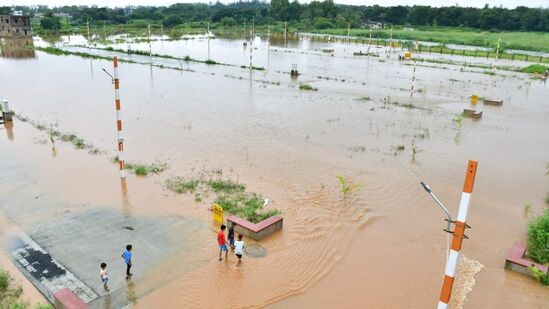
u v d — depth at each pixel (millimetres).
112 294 11867
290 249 14562
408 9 157000
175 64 62562
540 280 13305
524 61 79625
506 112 37656
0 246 14000
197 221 16047
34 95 37688
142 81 47125
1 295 11625
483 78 57688
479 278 13508
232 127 29219
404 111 36406
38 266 13008
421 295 12633
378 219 17031
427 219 17188
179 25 144625
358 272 13609
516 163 24203
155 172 20656
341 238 15477
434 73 61438
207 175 20500
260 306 11758
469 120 34031
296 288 12609
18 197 17547
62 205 16984
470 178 7922
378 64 70688
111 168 21047
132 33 119938
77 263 13219
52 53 70750
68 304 10445
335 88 46688
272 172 21266
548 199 19438
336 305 12031
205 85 45844
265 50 89125
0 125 28062
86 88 41781
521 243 15242
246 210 16625
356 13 165625
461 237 8344
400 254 14703
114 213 16469
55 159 22094
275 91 43594
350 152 24859
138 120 30266
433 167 22906
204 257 13812
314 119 32281
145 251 13969
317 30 142625
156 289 12180
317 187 19641
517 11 139250
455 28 140500
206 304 11711
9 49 74250
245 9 169625
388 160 23719
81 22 137375
